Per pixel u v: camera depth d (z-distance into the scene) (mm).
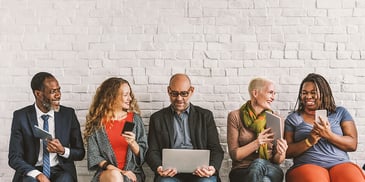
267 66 4512
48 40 4523
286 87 4512
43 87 3971
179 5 4508
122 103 4086
